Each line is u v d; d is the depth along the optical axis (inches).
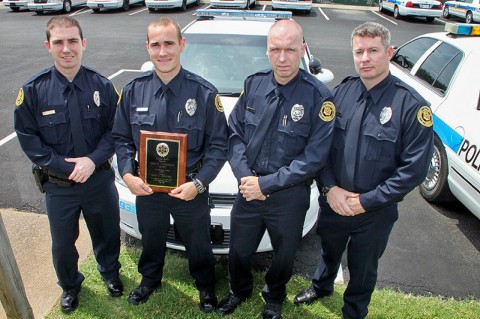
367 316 109.0
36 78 94.0
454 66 162.7
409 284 124.3
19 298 92.1
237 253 102.4
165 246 109.2
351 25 596.1
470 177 137.6
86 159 97.3
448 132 152.2
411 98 84.4
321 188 96.8
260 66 161.0
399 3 648.4
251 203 95.5
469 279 127.2
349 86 92.0
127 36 478.0
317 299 114.2
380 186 87.0
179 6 647.8
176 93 92.7
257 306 111.8
